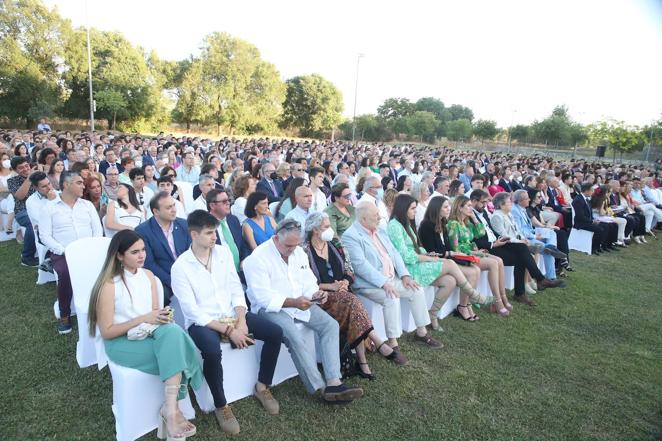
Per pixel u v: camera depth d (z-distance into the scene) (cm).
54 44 3388
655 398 325
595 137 3056
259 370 295
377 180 547
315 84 5488
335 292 337
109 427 260
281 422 275
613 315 486
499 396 316
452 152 2541
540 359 376
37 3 3269
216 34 4238
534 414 298
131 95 3809
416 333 396
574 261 714
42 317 388
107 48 3716
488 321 451
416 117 5253
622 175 1030
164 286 336
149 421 255
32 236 496
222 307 296
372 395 309
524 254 504
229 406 285
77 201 418
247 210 402
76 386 296
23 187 537
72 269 310
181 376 251
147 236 340
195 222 284
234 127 4575
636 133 2756
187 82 4125
